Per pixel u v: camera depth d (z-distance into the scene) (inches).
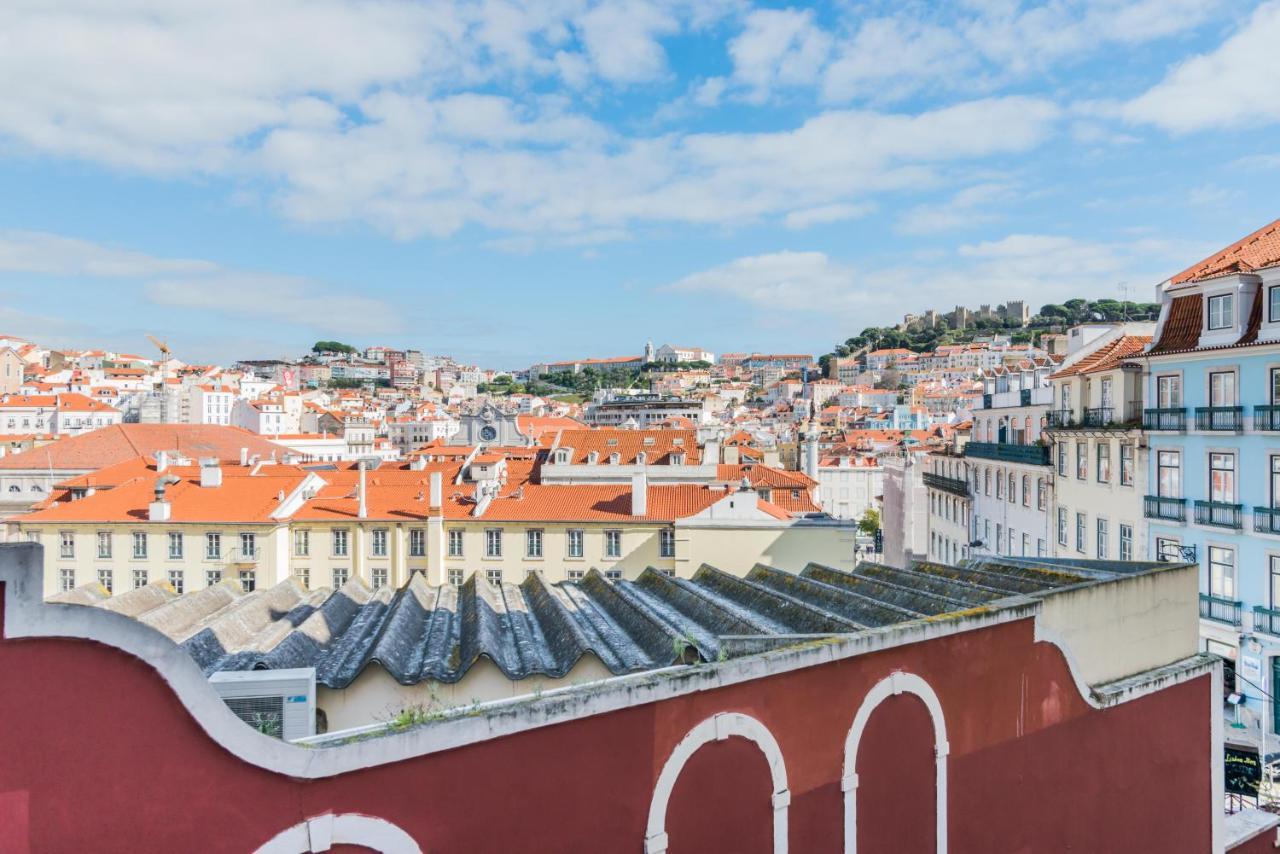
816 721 328.5
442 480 1851.6
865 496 4212.6
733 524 1190.3
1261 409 1012.5
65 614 200.2
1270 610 997.2
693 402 7731.3
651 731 286.4
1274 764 797.2
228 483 1763.0
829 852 331.3
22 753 195.0
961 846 374.3
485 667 384.2
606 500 1667.1
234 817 217.3
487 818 253.3
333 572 1668.3
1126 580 454.9
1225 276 1059.9
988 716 386.9
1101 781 432.1
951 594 466.9
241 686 323.0
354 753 230.5
